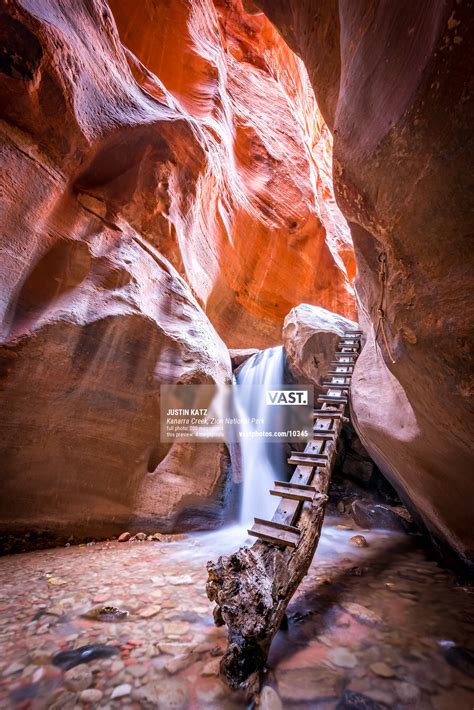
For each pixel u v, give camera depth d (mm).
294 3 3537
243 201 11164
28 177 4215
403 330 2215
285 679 1976
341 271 14266
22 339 4055
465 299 1736
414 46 1599
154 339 5348
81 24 5074
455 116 1485
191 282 7625
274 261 12336
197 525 5410
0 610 2629
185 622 2553
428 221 1817
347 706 1772
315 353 7266
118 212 5750
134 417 5051
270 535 2766
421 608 2881
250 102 13664
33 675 1936
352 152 2193
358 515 6086
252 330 11922
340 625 2590
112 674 1966
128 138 5645
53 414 4371
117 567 3635
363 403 4551
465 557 3400
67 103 4371
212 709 1741
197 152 7027
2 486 4035
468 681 1979
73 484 4531
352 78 2170
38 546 4168
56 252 4719
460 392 1975
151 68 9086
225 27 14727
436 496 3375
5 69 3730
